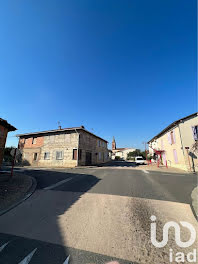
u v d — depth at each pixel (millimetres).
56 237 2500
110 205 4012
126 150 57125
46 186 6363
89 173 10758
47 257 2016
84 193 5211
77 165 16984
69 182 7227
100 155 26016
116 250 2162
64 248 2209
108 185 6500
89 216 3322
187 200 4414
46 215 3395
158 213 3482
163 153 19797
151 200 4414
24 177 8555
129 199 4516
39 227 2844
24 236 2535
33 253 2098
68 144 18188
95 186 6309
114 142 67062
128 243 2328
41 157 19516
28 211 3641
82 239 2438
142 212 3539
